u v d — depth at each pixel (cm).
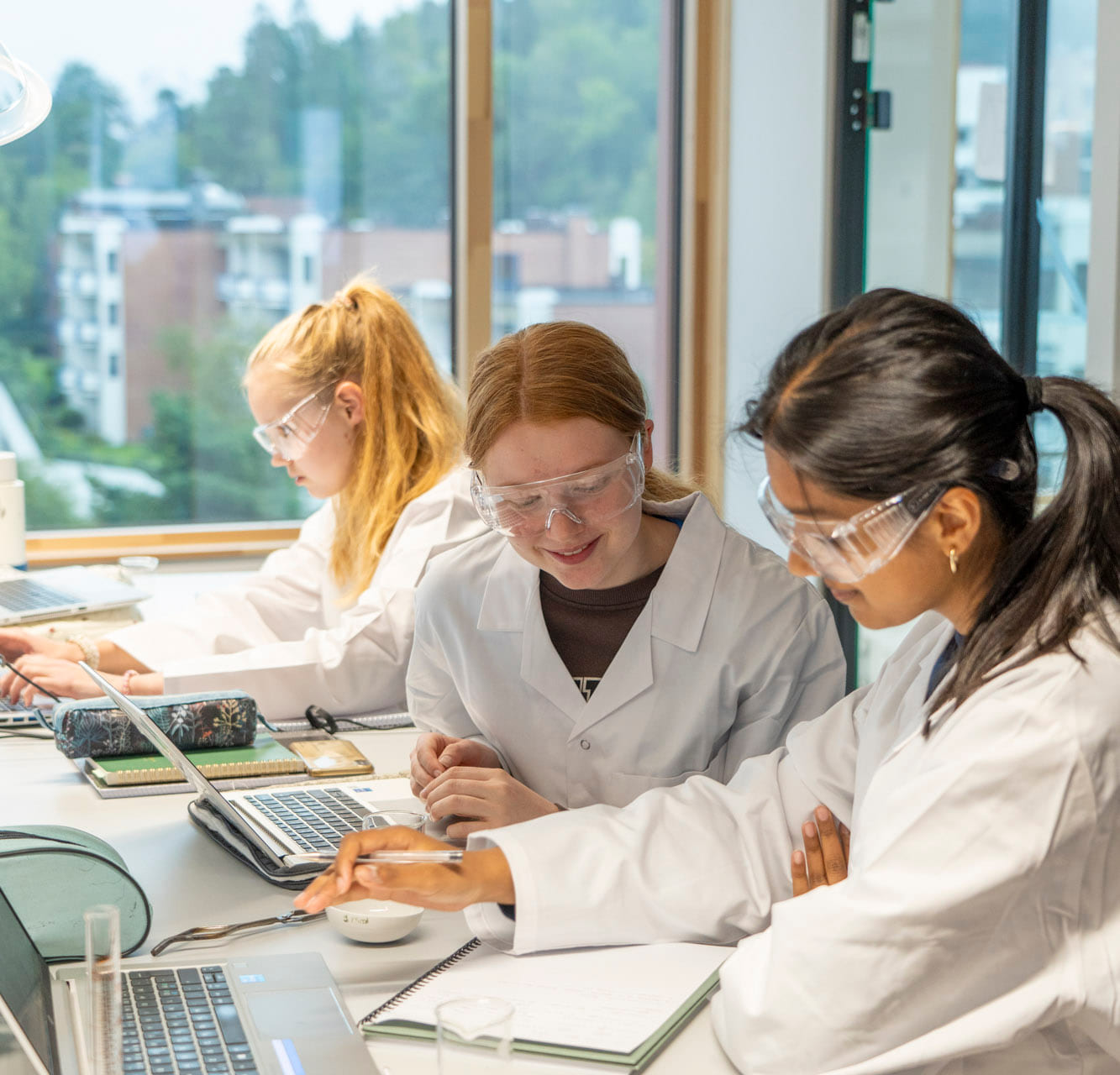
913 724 101
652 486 155
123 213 302
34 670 180
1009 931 87
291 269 316
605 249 336
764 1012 91
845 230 285
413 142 320
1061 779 85
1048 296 263
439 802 128
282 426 199
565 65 326
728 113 323
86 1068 87
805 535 92
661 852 114
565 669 144
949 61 271
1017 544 92
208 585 291
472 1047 79
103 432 308
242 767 156
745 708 145
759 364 305
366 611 192
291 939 112
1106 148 218
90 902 107
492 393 129
